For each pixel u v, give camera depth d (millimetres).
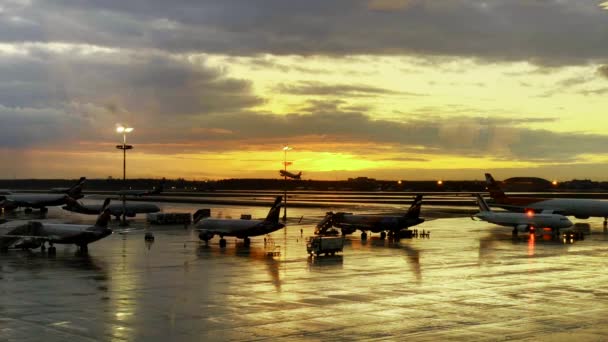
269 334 50688
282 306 60969
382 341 48781
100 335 50031
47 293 67062
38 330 51469
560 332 51562
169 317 56219
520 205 179000
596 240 124938
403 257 97938
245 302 62750
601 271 83750
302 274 80625
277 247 110938
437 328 52750
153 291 68438
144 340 48719
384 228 128000
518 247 111875
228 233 114188
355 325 53688
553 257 98062
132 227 152625
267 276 78875
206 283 73562
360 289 70125
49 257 96312
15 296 65438
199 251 104750
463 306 61344
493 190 184375
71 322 54219
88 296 65500
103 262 90812
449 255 100500
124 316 56531
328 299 64438
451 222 170000
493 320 55625
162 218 161375
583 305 61969
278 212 114375
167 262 91188
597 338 49750
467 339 49344
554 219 132875
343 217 134125
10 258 95000
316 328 52625
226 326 53094
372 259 95375
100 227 103312
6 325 53094
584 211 167625
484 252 104562
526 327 53156
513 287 71688
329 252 99625
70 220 171000
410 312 58594
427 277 78562
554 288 71188
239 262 91500
